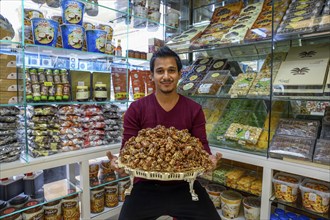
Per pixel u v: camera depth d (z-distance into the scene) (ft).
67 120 5.09
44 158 4.55
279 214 4.77
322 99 4.14
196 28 6.66
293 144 4.43
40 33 4.35
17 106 4.67
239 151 5.04
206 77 5.92
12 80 4.36
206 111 6.23
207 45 5.57
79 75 5.34
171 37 6.91
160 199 3.85
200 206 3.76
